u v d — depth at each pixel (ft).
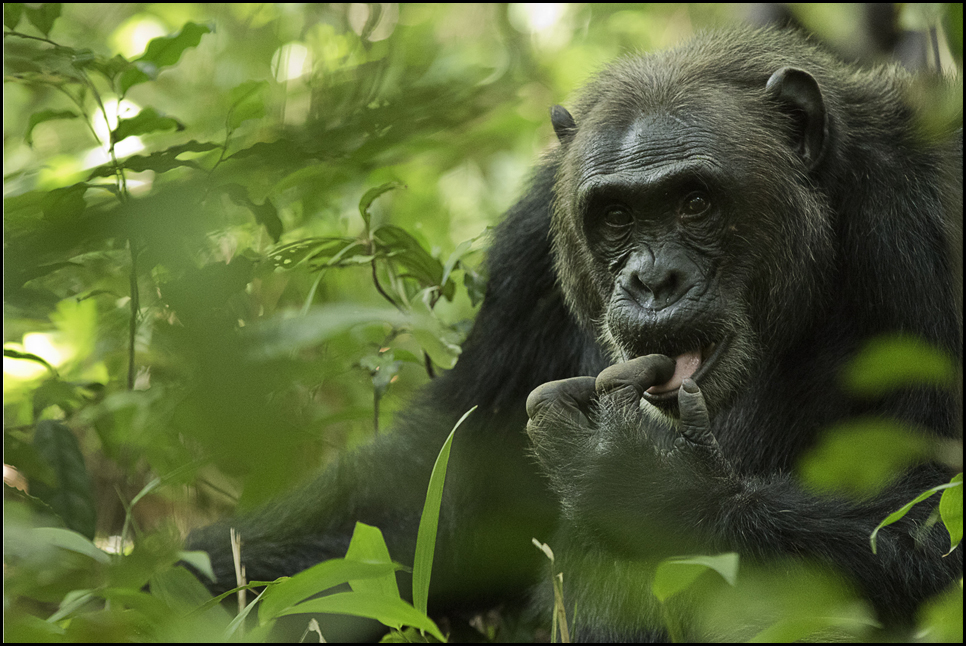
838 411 28.53
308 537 31.53
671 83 28.45
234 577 30.17
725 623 22.57
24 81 27.91
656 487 24.12
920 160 29.58
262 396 15.34
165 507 37.01
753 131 27.91
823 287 29.17
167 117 26.53
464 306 43.52
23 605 26.07
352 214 42.75
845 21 48.29
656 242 27.22
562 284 31.07
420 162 48.88
